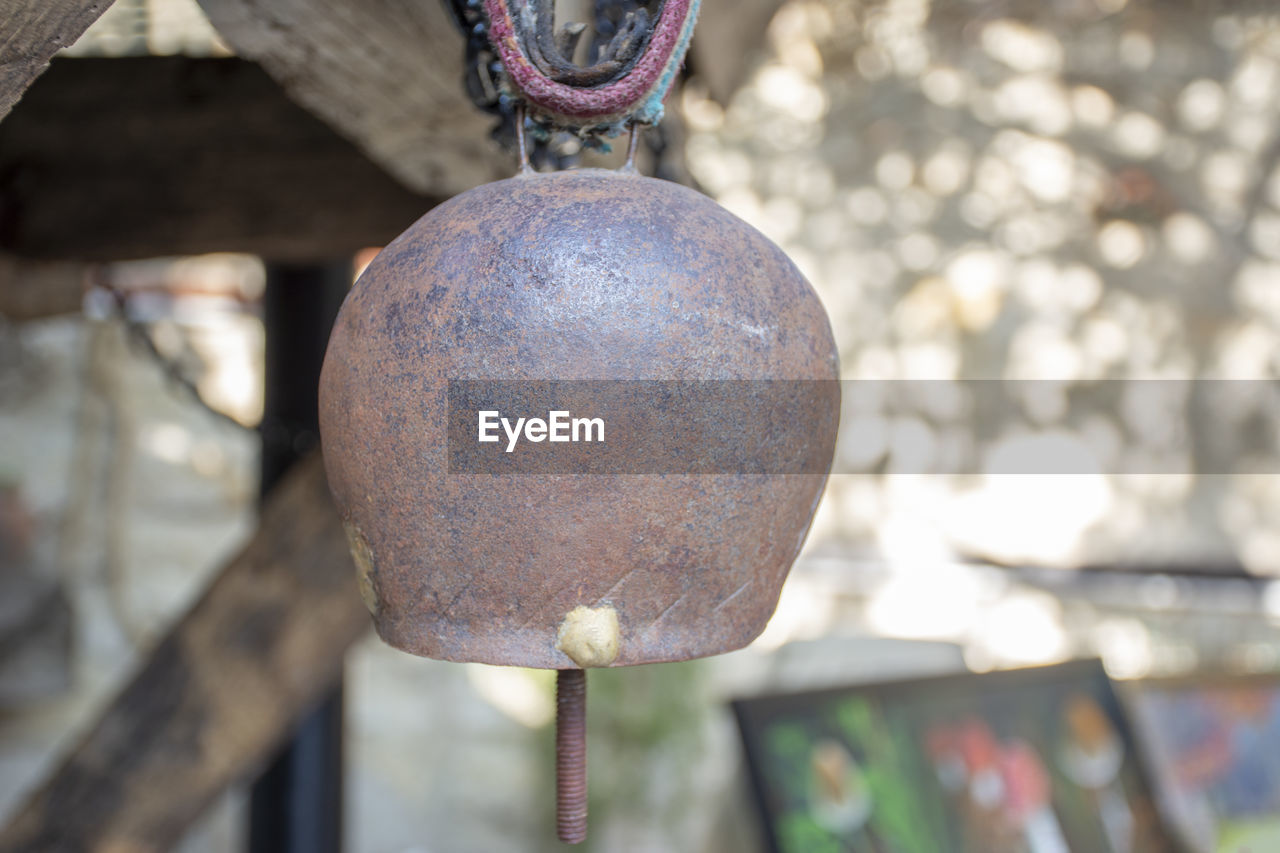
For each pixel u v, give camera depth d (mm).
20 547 2469
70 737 2518
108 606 2588
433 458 463
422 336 464
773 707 1241
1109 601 2158
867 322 2291
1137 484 2180
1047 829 1251
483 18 517
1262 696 1478
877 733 1245
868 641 2229
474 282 462
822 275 2307
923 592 2244
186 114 1070
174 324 2531
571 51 494
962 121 2229
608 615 468
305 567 1003
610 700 2232
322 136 1050
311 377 1227
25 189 1089
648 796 2203
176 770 996
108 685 2568
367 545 488
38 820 992
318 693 1027
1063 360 2207
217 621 1004
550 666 469
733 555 478
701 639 479
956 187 2240
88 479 2553
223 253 1081
